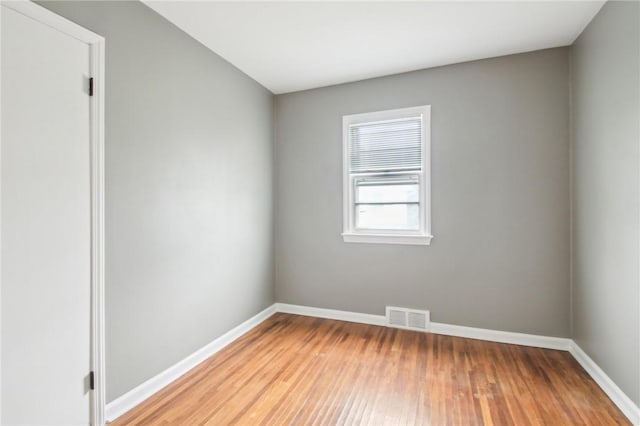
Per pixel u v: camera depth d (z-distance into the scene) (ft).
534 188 8.60
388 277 10.20
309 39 7.89
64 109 5.04
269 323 10.53
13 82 4.42
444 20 7.10
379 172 10.37
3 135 4.33
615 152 6.14
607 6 6.39
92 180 5.46
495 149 8.93
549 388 6.61
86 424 5.37
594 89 6.97
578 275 7.86
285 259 11.64
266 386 6.77
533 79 8.56
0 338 4.32
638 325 5.47
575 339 8.05
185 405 6.15
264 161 10.99
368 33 7.64
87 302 5.40
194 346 7.75
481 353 8.23
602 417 5.70
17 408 4.50
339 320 10.82
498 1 6.43
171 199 7.11
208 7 6.55
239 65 9.32
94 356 5.48
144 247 6.45
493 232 9.00
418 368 7.47
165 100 6.95
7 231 4.38
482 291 9.14
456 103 9.29
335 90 10.79
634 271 5.57
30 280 4.63
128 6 6.09
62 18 4.98
